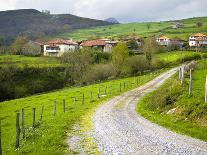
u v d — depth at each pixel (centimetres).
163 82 7744
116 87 7256
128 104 4597
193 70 7550
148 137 2425
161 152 1989
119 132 2658
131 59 11525
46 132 2725
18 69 12331
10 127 4059
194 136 2409
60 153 2036
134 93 5984
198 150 2014
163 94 4116
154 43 15112
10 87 11019
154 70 11781
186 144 2169
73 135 2595
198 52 16475
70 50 14825
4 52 18612
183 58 13838
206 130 2542
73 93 6794
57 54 18600
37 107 5584
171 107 3450
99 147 2167
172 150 2028
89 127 2941
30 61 14650
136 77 9856
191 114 2959
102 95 5956
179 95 3644
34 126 3294
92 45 19075
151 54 12556
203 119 2795
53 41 19738
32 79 11975
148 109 3956
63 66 13225
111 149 2102
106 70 10869
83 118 3494
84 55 12512
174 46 18600
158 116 3362
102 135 2559
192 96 3369
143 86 7156
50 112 4725
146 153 1975
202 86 4206
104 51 16788
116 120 3278
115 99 5250
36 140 2505
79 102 5384
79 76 11712
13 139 2914
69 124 3109
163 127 2806
